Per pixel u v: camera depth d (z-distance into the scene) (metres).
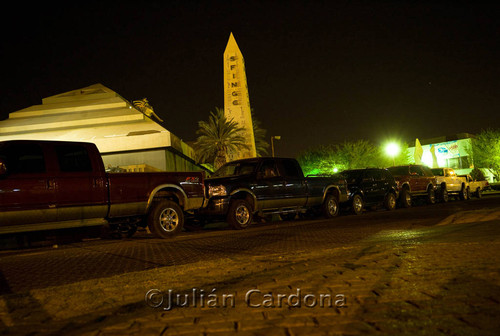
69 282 4.93
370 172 17.44
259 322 3.06
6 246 8.66
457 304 3.22
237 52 41.19
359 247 6.50
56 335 2.96
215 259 6.15
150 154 36.25
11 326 3.21
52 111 44.09
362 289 3.84
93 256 7.19
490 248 5.57
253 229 11.58
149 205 9.45
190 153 43.34
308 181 13.77
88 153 8.66
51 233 8.72
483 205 17.09
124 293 4.16
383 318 3.00
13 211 7.59
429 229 8.78
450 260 4.89
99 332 2.97
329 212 14.66
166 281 4.65
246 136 40.41
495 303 3.19
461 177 26.09
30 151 7.98
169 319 3.23
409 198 19.67
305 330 2.83
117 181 8.89
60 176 8.16
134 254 7.18
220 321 3.12
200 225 12.63
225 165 13.34
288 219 16.27
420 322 2.88
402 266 4.72
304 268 4.97
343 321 2.98
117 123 40.69
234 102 40.56
